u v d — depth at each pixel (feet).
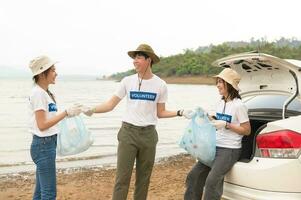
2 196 22.77
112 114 98.12
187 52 476.13
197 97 190.70
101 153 40.73
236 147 14.64
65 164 34.73
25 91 337.93
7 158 38.52
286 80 15.39
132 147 15.69
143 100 15.62
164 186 24.48
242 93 17.19
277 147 13.20
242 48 397.39
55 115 15.03
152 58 15.71
